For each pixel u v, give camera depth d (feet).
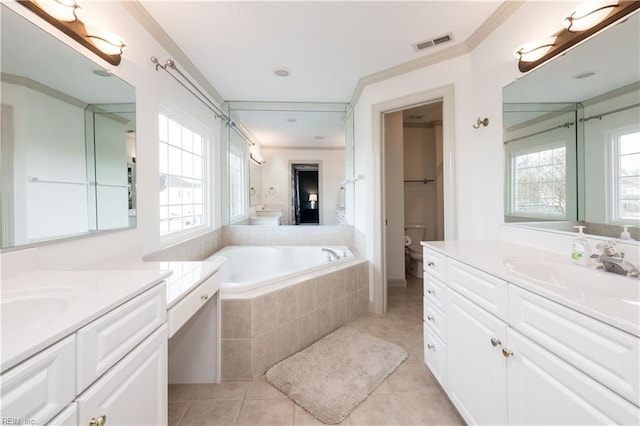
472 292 3.84
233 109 10.61
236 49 6.73
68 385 1.95
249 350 5.35
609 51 3.65
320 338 6.97
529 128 4.94
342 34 6.14
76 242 3.97
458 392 4.15
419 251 12.47
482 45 6.12
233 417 4.40
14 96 3.14
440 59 6.99
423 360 5.99
